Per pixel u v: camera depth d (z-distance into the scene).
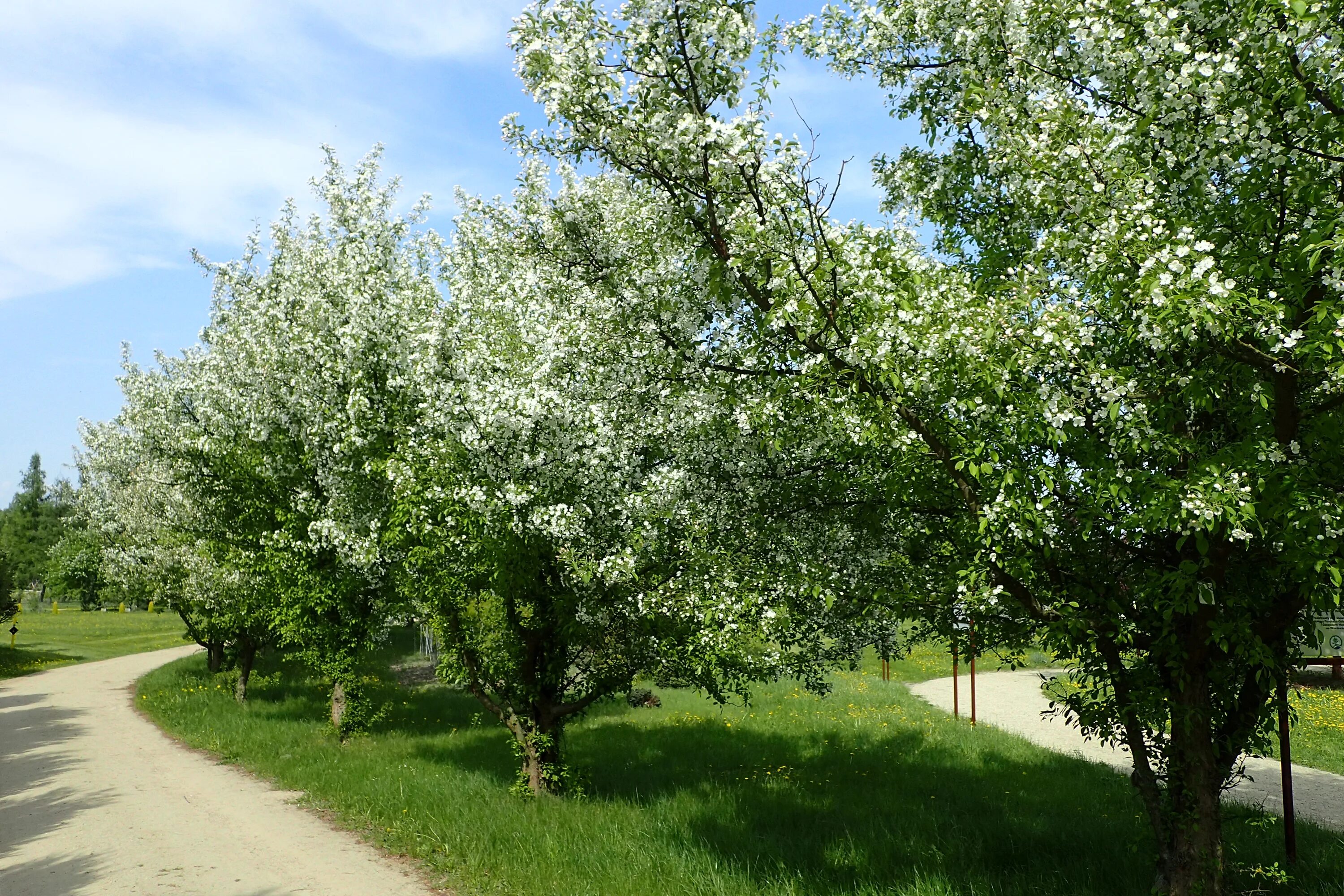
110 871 8.05
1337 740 15.64
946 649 7.55
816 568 7.50
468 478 8.84
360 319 11.62
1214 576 5.68
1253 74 4.91
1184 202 5.57
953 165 6.95
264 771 12.78
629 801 10.36
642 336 8.06
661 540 8.55
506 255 11.25
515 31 6.26
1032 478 5.46
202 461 16.17
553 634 10.62
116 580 26.03
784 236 5.90
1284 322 4.88
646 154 6.30
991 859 8.05
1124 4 5.20
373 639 16.27
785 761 13.02
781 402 6.54
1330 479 4.89
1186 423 5.68
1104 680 6.47
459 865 8.00
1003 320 5.18
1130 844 7.50
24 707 21.20
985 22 6.14
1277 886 7.29
